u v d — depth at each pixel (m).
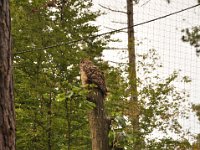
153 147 21.59
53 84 19.14
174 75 22.86
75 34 24.03
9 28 4.73
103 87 11.06
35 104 19.56
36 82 19.83
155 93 22.22
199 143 22.70
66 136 18.42
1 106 4.50
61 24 23.94
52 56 20.83
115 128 10.67
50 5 23.89
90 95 10.87
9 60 4.66
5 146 4.46
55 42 21.28
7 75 4.60
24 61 21.00
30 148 18.88
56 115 18.20
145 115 21.80
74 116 17.03
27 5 23.27
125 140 10.42
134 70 23.12
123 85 21.67
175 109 22.59
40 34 21.31
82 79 11.19
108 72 22.36
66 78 20.45
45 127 18.59
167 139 21.94
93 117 10.82
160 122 22.16
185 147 22.17
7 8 4.73
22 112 18.80
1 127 4.46
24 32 21.72
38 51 20.89
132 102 21.09
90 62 11.36
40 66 20.69
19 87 20.27
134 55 26.02
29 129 18.66
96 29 25.66
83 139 19.44
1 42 4.61
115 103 19.73
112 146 10.59
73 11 25.03
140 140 20.55
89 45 25.75
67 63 20.69
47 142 18.75
